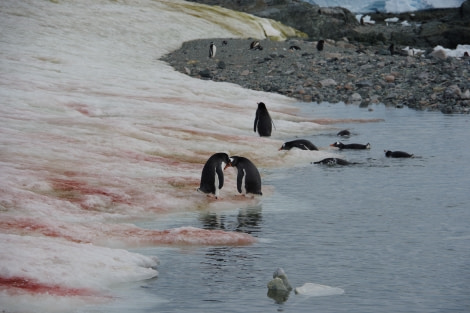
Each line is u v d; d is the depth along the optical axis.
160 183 47.53
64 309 25.59
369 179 51.22
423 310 26.08
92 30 155.50
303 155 60.25
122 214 40.81
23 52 121.75
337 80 115.19
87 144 57.44
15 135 57.97
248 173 45.41
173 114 78.75
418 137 69.75
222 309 26.09
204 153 60.16
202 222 39.78
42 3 170.25
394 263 31.88
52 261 29.09
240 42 158.38
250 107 92.81
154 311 25.77
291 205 43.88
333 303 26.77
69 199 42.25
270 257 32.81
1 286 26.69
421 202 44.00
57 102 77.81
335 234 36.91
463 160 57.75
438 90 102.12
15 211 38.47
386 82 110.75
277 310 26.02
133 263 30.55
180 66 133.12
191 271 30.66
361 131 75.12
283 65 128.25
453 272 30.56
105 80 105.12
